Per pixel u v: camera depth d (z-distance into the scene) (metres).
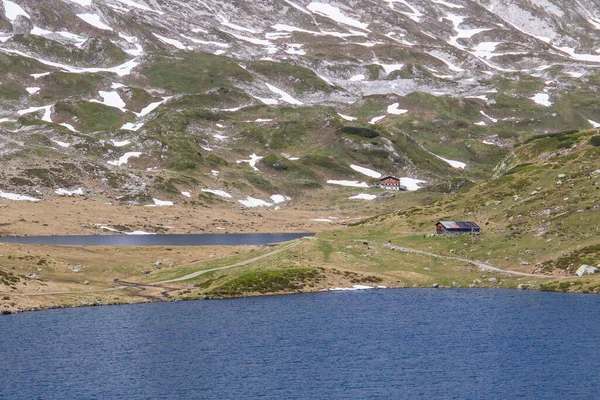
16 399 92.94
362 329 130.38
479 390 95.38
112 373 104.50
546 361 107.88
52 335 126.12
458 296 159.62
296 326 133.38
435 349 115.88
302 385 98.25
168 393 95.31
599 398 91.69
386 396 93.50
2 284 158.50
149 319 140.00
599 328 126.06
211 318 140.75
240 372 104.94
